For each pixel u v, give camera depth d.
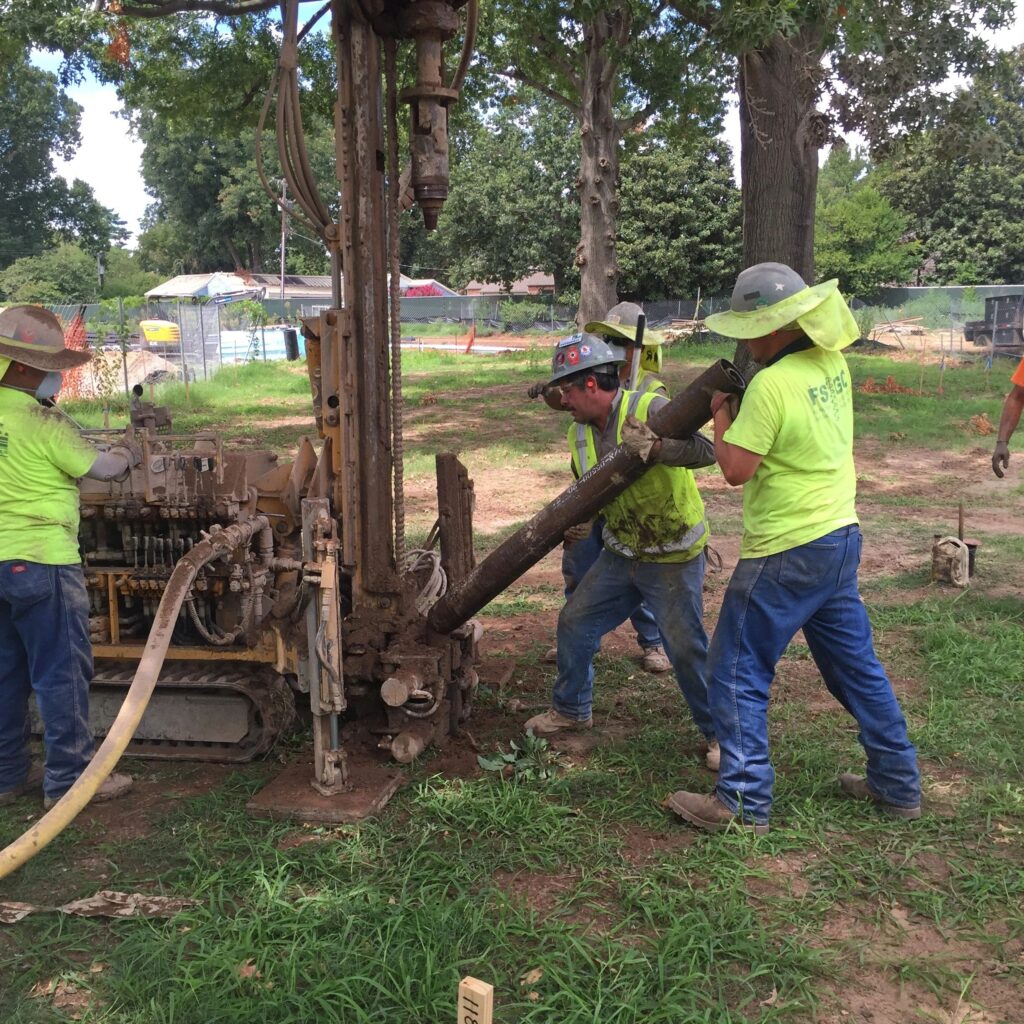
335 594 3.81
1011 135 46.19
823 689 5.34
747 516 3.62
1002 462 5.89
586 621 4.45
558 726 4.65
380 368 4.30
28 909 3.20
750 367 12.23
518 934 3.06
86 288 59.03
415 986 2.81
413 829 3.72
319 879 3.38
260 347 37.62
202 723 4.47
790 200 12.43
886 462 13.48
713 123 21.30
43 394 3.90
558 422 17.48
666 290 44.91
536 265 51.22
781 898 3.26
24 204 60.41
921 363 28.25
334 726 3.95
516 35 18.89
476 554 8.55
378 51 4.18
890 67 11.00
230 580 4.21
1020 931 3.06
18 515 3.73
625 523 4.13
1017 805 3.83
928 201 49.59
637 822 3.81
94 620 4.45
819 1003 2.76
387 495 4.38
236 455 4.35
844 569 3.56
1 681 3.99
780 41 11.65
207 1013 2.70
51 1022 2.71
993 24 11.35
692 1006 2.73
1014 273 48.34
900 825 3.71
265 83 17.33
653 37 17.27
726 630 3.64
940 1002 2.78
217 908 3.18
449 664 4.49
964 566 7.27
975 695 5.11
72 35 14.41
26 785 4.17
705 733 4.31
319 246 65.75
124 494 4.23
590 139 20.56
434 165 4.11
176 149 65.94
